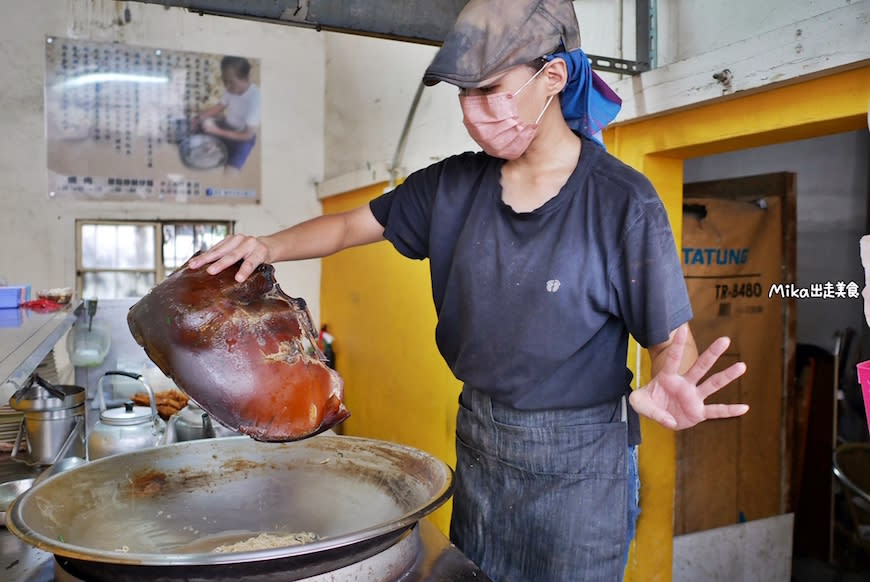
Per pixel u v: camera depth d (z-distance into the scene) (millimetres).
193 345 961
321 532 1174
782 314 2736
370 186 3879
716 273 2559
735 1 1741
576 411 1226
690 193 2744
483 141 1180
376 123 3873
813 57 1473
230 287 1037
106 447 1747
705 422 2584
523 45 1093
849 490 2936
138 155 4469
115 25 4367
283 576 882
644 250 1102
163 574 860
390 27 1878
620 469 1236
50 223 4316
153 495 1240
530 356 1188
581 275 1148
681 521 2541
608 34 2154
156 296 1022
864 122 1532
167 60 4484
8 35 4172
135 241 4523
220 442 1351
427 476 1172
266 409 961
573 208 1172
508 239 1223
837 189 3418
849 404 3275
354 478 1286
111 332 2932
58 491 1115
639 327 1136
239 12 1732
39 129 4258
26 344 1660
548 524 1233
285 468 1337
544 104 1156
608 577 1236
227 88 4629
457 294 1286
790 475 2818
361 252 3990
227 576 864
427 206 1420
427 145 3199
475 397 1330
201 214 4633
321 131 4891
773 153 3420
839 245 3406
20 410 1804
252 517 1230
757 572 2480
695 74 1769
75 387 2008
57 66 4266
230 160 4676
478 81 1102
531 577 1259
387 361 3660
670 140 1933
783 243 2699
